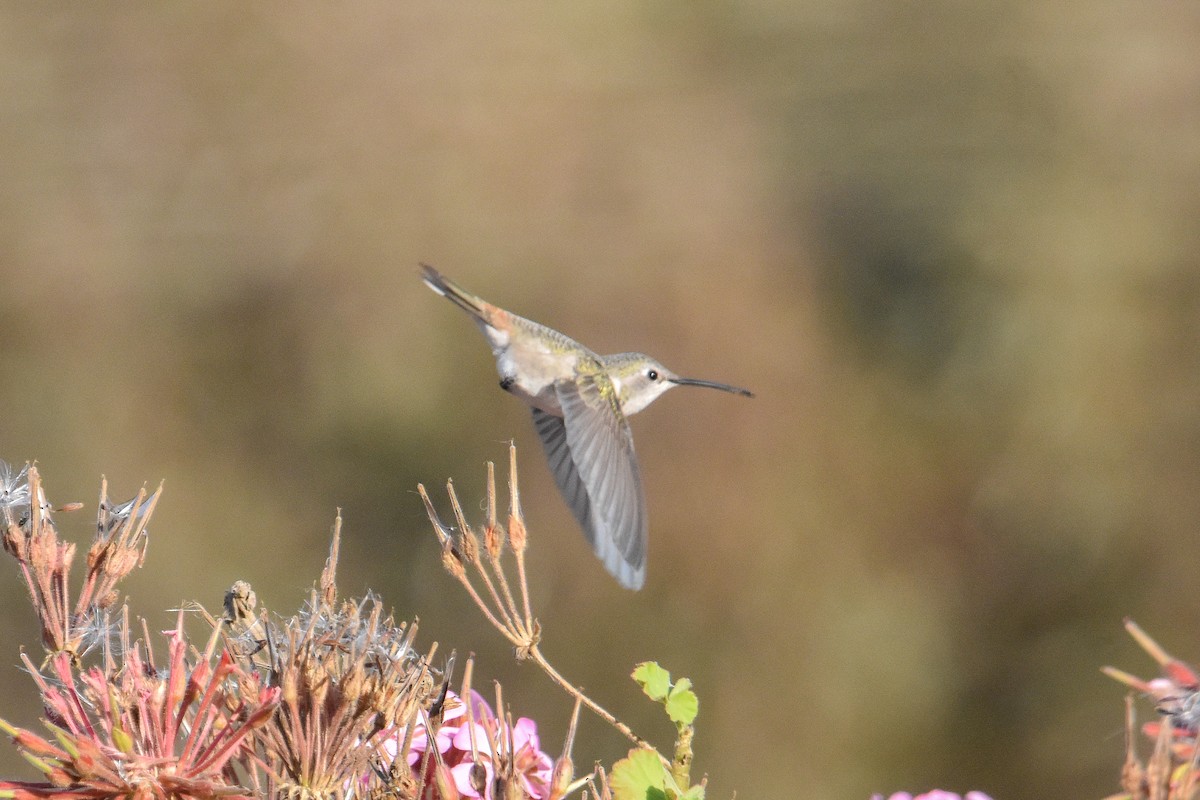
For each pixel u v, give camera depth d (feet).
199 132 58.03
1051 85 55.88
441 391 50.21
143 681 7.77
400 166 55.62
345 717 7.67
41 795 7.38
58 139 58.08
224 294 53.67
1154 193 53.52
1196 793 7.50
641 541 11.84
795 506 48.73
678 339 51.52
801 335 51.62
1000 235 52.85
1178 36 56.49
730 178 54.90
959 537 49.19
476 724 8.53
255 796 7.47
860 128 55.93
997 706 47.21
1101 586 48.32
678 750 8.85
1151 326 51.31
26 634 38.78
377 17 59.26
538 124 56.54
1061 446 49.93
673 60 59.41
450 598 44.86
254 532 48.85
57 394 52.65
